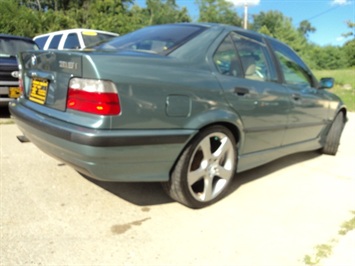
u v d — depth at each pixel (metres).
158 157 2.42
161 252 2.21
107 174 2.28
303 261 2.18
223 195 3.04
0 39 6.32
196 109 2.54
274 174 3.84
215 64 2.80
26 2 32.69
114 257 2.13
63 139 2.25
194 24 3.12
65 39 8.15
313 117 4.04
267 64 3.41
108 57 2.21
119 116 2.16
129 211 2.73
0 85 5.48
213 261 2.15
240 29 3.26
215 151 2.88
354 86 19.72
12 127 5.30
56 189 3.04
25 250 2.14
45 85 2.60
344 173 3.97
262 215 2.79
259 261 2.16
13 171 3.39
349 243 2.39
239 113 2.89
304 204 3.04
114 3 31.31
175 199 2.82
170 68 2.46
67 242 2.26
